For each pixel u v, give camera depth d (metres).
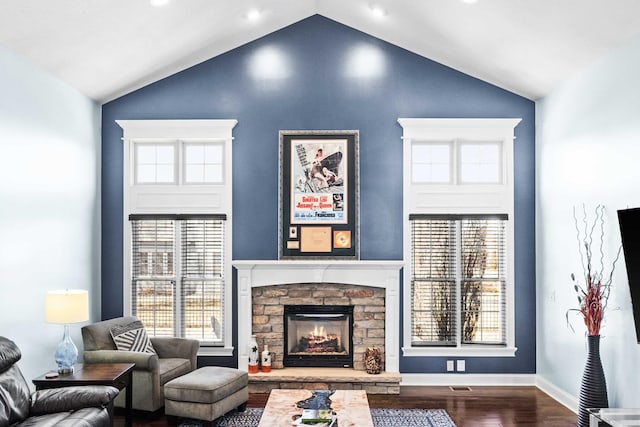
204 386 4.71
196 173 6.29
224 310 6.20
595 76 4.87
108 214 6.27
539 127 6.12
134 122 6.19
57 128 5.27
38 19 4.19
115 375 4.42
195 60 6.14
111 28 4.72
